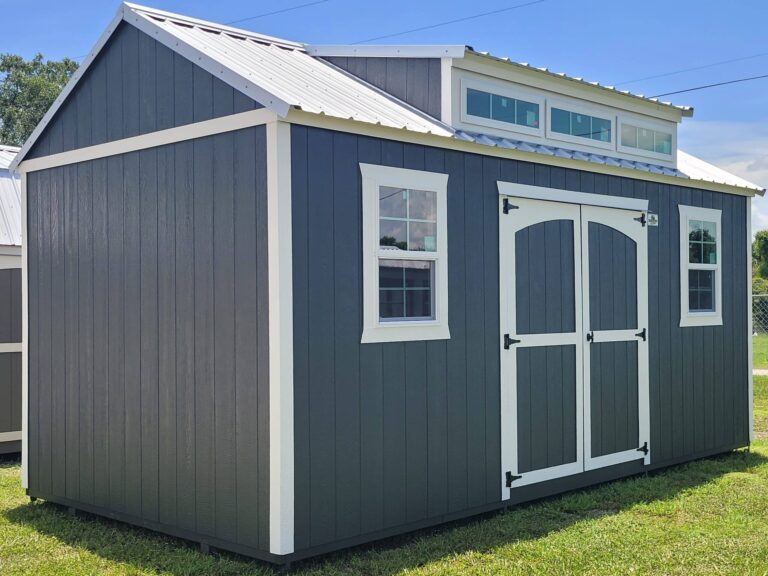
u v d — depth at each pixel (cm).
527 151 676
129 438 630
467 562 539
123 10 629
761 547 572
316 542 531
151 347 611
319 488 534
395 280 591
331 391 543
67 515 683
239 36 703
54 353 704
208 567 533
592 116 795
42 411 716
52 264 705
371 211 569
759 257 3519
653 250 827
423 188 605
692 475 817
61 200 696
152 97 613
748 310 962
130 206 631
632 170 788
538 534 609
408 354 594
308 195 534
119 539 607
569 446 729
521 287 686
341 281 551
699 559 546
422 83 677
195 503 574
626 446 788
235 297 546
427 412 606
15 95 3231
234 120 547
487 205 659
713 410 901
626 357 791
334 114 540
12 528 644
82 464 675
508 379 672
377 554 556
